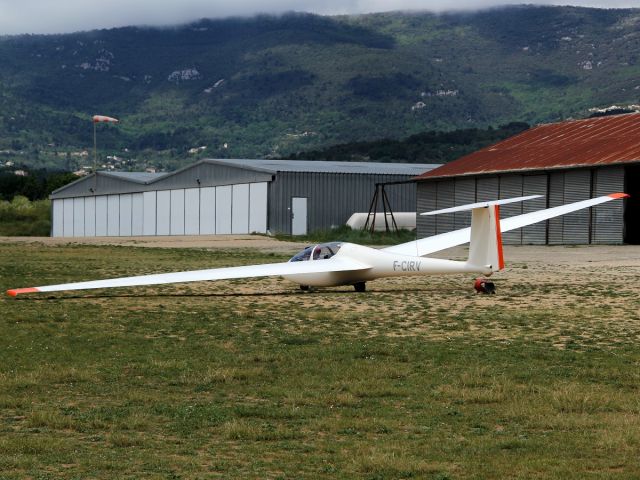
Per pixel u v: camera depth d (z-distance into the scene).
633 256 73.75
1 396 25.33
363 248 48.91
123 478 18.08
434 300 45.22
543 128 120.44
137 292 50.78
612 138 100.19
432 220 117.81
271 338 34.81
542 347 32.22
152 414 23.38
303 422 22.61
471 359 30.11
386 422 22.44
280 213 129.88
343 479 18.05
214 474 18.36
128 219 167.50
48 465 18.95
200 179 146.38
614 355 30.53
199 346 33.09
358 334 35.47
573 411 23.45
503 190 104.62
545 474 18.17
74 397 25.38
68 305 44.41
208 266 71.00
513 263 69.25
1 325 37.75
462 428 21.94
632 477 17.86
